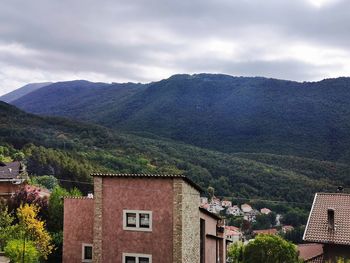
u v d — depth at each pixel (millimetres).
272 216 122062
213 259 38562
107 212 29141
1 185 48406
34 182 68375
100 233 29078
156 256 28109
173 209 28125
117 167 116688
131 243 28594
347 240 36406
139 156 141125
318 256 40781
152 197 28562
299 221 115062
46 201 41375
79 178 92625
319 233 37562
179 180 28250
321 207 40594
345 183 132375
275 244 51312
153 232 28312
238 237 109188
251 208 127812
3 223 36781
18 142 126938
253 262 51531
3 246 34500
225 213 137875
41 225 35562
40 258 35062
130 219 28906
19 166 52000
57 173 95250
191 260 29891
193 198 30688
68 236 31750
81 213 31797
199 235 32094
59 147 133375
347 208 39875
